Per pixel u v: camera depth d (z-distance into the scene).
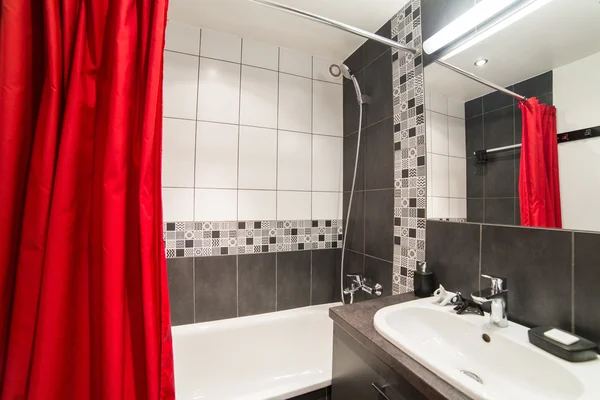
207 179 1.52
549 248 0.78
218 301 1.55
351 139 1.77
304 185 1.76
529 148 0.83
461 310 0.90
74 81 0.62
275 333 1.59
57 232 0.60
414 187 1.26
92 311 0.67
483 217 0.97
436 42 1.12
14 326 0.58
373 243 1.54
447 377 0.57
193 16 1.43
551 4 0.78
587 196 0.70
